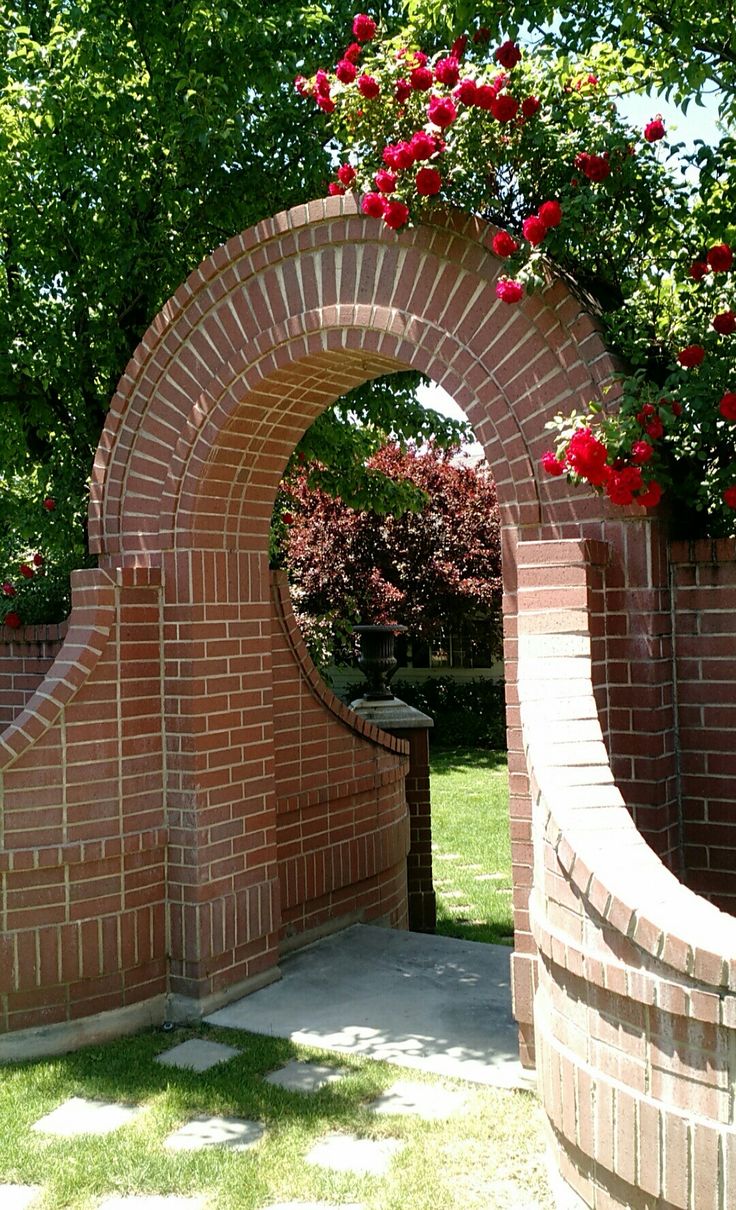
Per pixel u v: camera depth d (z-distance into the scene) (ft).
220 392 17.58
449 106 13.92
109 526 18.89
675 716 14.34
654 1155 9.16
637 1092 9.37
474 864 33.88
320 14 23.48
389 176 14.34
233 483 18.58
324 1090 14.69
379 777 23.88
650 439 13.10
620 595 13.89
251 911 18.92
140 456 18.53
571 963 10.23
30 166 23.17
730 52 18.11
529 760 11.75
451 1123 13.57
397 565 62.03
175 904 17.95
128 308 25.27
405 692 69.51
